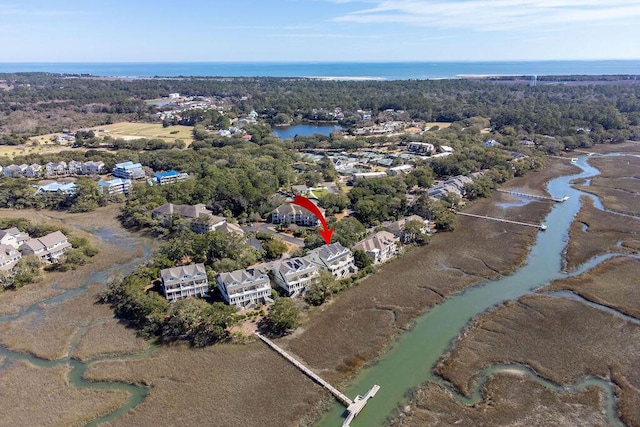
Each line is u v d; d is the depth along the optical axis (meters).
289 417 72.62
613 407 73.75
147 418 72.25
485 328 96.19
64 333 95.31
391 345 91.06
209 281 110.62
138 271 114.00
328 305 105.88
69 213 173.88
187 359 86.31
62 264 127.00
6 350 90.31
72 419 72.06
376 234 134.38
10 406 75.00
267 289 105.62
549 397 76.12
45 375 82.50
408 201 168.88
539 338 92.31
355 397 76.12
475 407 74.38
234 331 94.38
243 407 74.62
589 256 130.12
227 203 166.00
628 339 91.25
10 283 115.44
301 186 191.88
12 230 136.12
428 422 71.44
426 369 83.94
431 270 123.31
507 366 84.25
